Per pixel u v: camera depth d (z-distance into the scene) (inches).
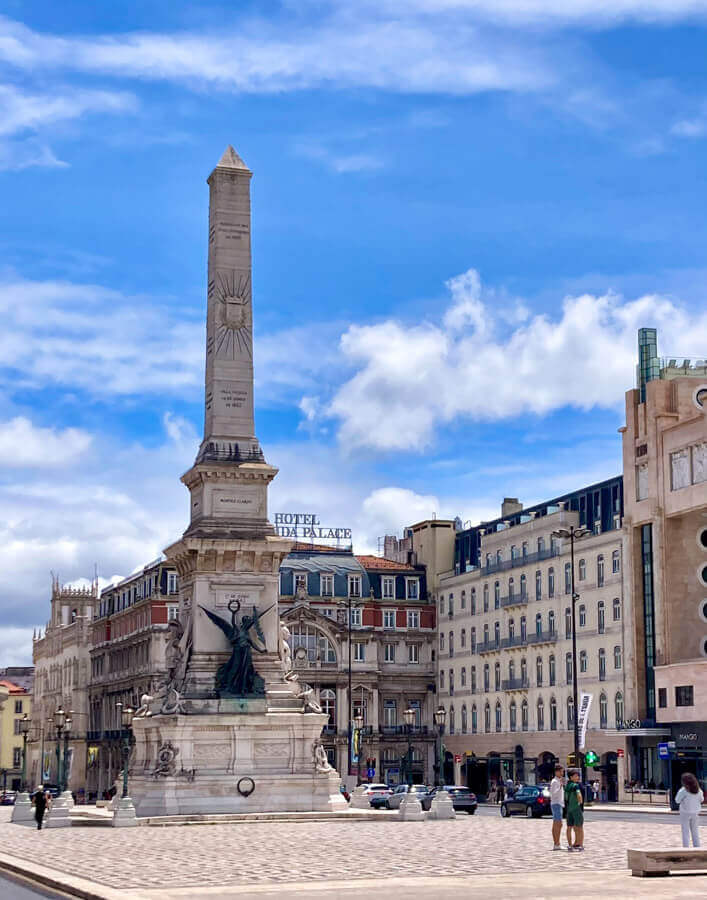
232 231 2935.5
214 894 1170.0
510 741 4881.9
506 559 5036.9
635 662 4148.6
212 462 2819.9
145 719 2733.8
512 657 4923.7
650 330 4564.5
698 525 4084.6
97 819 2566.4
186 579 2842.0
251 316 2920.8
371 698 5403.5
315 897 1133.1
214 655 2733.8
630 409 4286.4
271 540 2780.5
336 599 5447.8
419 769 5447.8
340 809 2655.0
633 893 1136.2
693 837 1503.4
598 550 4402.1
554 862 1518.2
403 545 6013.8
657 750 3998.5
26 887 1379.2
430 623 5575.8
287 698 2719.0
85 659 6476.4
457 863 1507.1
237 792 2598.4
